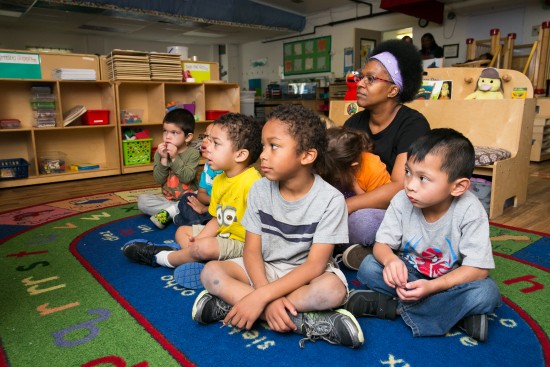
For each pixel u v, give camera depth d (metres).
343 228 1.00
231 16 6.76
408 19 6.43
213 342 0.94
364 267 1.10
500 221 2.00
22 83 3.26
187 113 2.02
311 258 0.98
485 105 2.28
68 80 3.21
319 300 0.93
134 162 3.62
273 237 1.05
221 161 1.28
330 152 1.28
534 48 3.64
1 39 7.12
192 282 1.22
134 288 1.23
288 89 7.45
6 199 2.61
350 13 7.23
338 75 7.64
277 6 7.36
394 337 0.97
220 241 1.25
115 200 2.51
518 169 2.23
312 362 0.87
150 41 8.85
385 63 1.41
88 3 5.25
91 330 0.99
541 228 1.88
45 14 5.97
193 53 9.48
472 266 0.94
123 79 3.45
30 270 1.38
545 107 4.10
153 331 0.98
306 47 8.10
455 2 5.58
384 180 1.42
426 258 1.05
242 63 9.78
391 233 1.08
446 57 5.97
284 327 0.92
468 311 0.93
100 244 1.66
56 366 0.85
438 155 0.91
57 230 1.85
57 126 3.31
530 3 5.07
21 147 3.33
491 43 4.58
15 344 0.93
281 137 0.92
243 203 1.28
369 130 1.58
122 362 0.86
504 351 0.91
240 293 0.97
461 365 0.86
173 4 6.01
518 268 1.39
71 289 1.23
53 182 3.19
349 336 0.90
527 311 1.09
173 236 1.75
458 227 0.97
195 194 1.81
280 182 1.05
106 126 3.44
